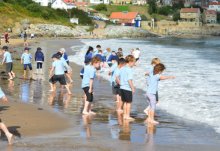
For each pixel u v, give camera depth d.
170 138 11.88
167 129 13.09
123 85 14.59
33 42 70.69
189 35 175.00
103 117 14.77
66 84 20.42
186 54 53.12
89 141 11.15
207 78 26.92
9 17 100.81
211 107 16.73
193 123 13.98
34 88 21.80
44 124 13.13
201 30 184.88
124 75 14.57
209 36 175.00
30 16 111.50
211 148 10.79
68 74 24.09
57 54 20.58
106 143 10.98
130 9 196.50
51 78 20.67
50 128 12.64
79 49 58.09
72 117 14.54
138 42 94.31
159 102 17.86
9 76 26.73
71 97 19.09
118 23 170.00
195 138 11.93
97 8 185.12
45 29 104.88
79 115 14.95
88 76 15.27
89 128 12.91
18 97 18.59
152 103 14.15
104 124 13.60
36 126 12.83
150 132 12.61
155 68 14.23
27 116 14.23
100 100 18.50
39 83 23.86
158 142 11.34
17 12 107.00
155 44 85.31
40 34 99.94
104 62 31.44
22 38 83.00
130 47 67.94
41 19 114.25
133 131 12.69
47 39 88.38
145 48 66.88
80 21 137.62
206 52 59.19
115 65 19.20
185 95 19.77
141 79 25.91
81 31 121.62
